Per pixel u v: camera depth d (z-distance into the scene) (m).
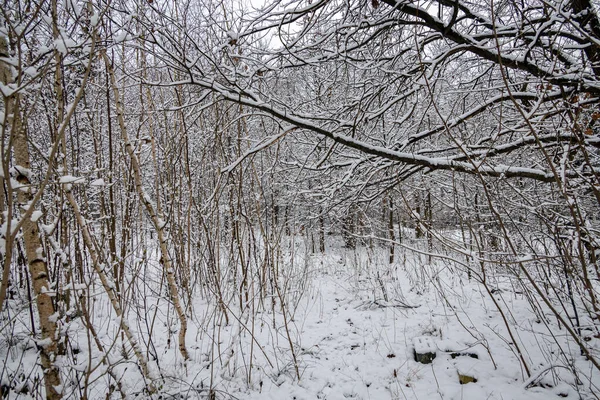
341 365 4.01
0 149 1.46
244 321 5.08
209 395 3.26
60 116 2.66
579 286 3.59
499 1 3.93
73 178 1.92
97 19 1.65
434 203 8.90
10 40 2.23
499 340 4.14
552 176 3.19
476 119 4.69
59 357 2.45
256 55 4.04
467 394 3.23
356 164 4.14
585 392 3.00
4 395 3.00
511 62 3.44
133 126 6.31
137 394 3.25
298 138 5.32
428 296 6.23
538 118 3.56
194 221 6.15
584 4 3.40
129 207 5.42
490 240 4.91
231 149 5.64
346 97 5.05
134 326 4.63
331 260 9.82
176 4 3.55
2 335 3.54
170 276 3.84
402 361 4.00
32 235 2.36
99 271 2.97
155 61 3.91
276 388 3.59
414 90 3.83
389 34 4.09
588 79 3.33
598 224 3.35
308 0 3.82
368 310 5.81
